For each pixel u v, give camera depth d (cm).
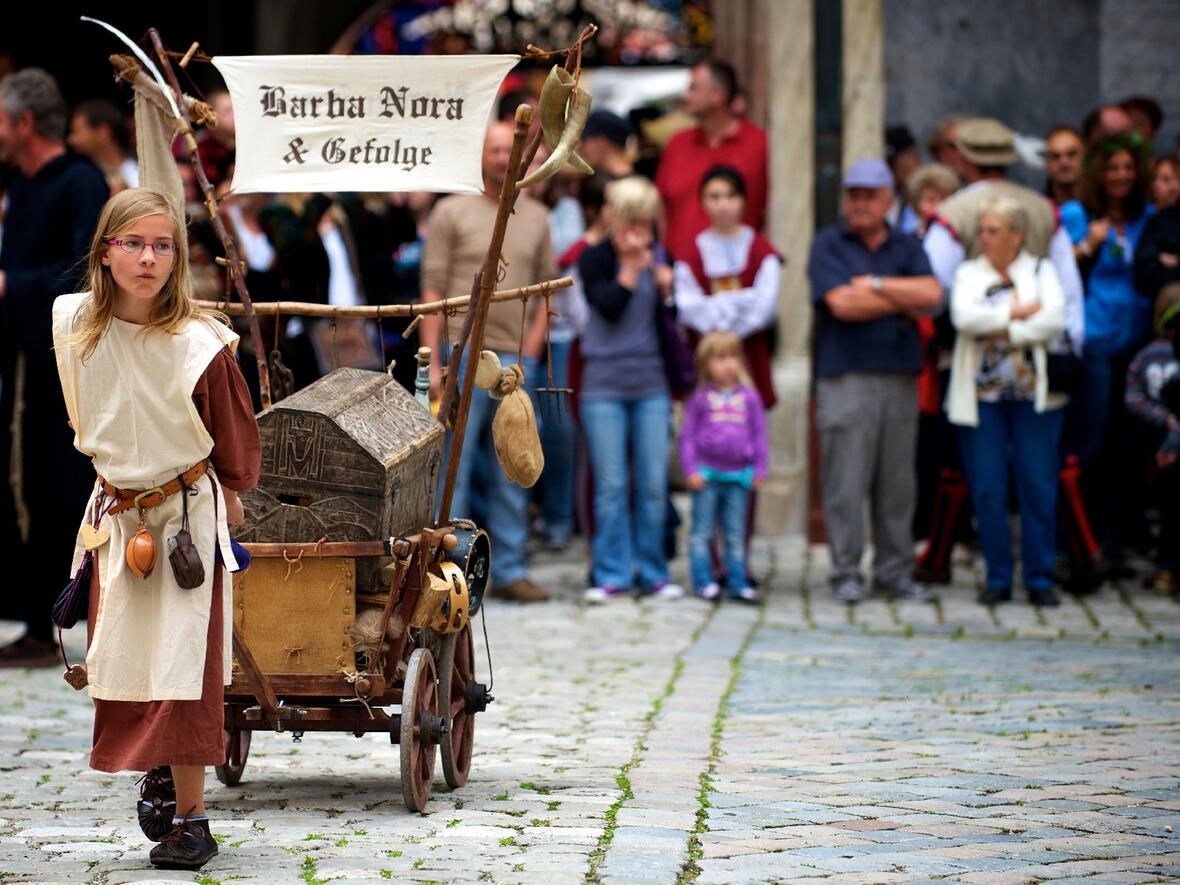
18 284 2686
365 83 1869
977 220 3319
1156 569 3634
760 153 4062
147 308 1517
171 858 1514
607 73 6144
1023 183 4322
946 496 3528
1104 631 3050
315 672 1747
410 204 3991
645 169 4691
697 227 3978
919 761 1998
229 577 1562
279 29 5556
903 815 1727
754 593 3353
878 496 3422
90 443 1536
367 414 1788
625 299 3300
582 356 3406
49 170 2708
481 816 1722
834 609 3291
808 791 1836
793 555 3997
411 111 1869
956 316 3225
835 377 3353
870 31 4162
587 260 3338
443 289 3322
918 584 3500
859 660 2755
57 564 2755
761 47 4300
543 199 4028
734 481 3344
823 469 3400
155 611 1536
